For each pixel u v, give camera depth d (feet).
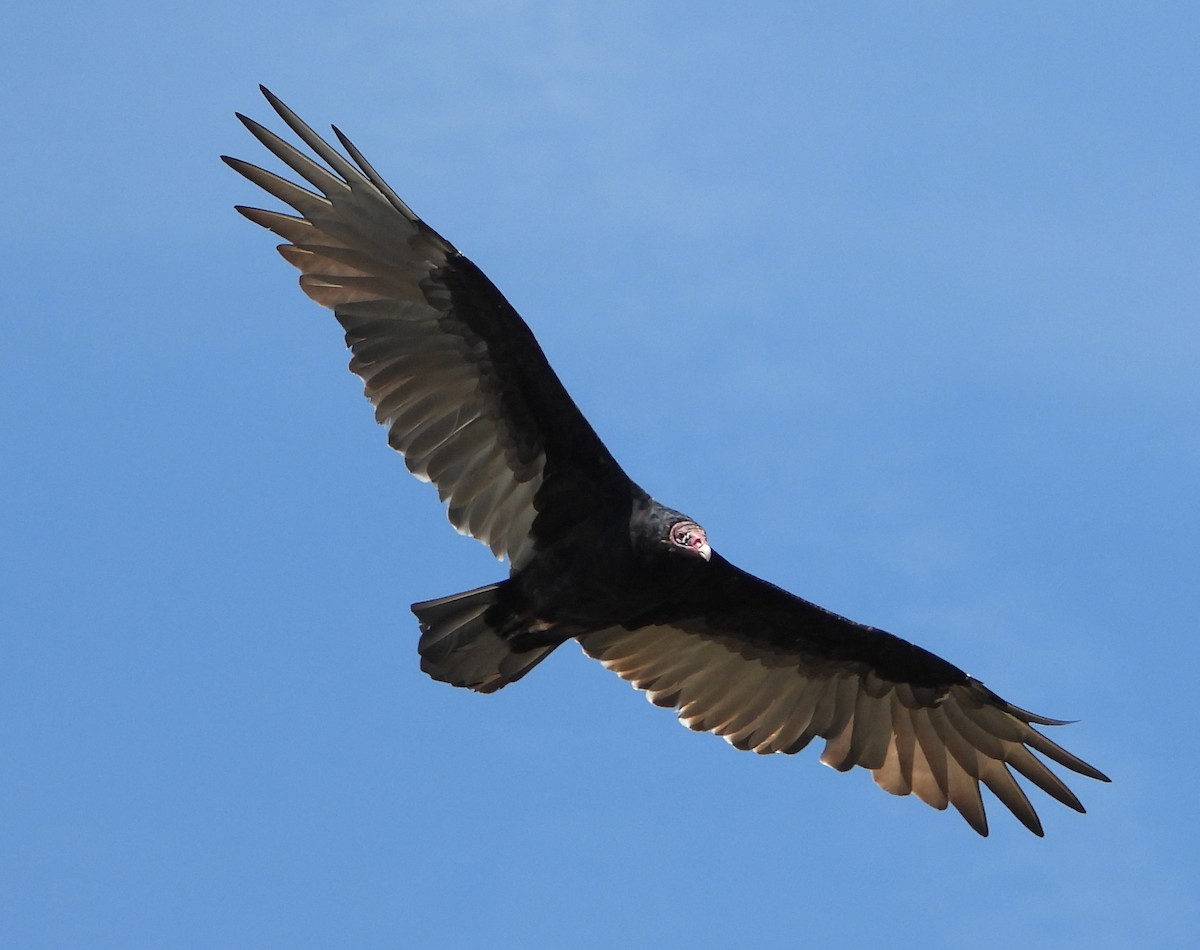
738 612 44.62
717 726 46.16
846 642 45.16
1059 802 45.09
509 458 40.47
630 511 40.22
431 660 40.65
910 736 46.32
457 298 39.58
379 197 38.91
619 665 45.29
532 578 40.47
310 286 39.93
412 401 40.01
